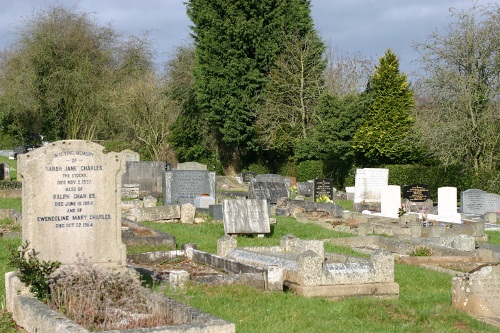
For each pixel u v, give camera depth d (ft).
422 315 41.50
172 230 79.41
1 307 38.01
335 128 175.73
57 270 39.19
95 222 40.88
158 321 31.24
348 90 204.85
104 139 203.72
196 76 209.87
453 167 154.92
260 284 46.65
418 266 63.93
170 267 53.42
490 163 146.92
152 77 207.62
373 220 100.32
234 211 80.74
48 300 34.50
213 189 109.50
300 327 37.50
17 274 36.91
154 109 202.18
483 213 121.29
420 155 164.14
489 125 142.61
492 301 44.37
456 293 44.19
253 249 57.72
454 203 109.70
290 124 203.41
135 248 63.31
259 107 207.51
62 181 40.22
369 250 73.56
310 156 191.93
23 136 215.31
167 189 107.86
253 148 212.02
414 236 85.15
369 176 134.72
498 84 142.61
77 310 32.63
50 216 39.96
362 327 38.50
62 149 40.24
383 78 169.17
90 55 200.64
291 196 156.97
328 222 99.81
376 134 167.63
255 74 207.00
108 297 34.47
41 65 194.59
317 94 201.57
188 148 219.61
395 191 111.65
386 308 43.16
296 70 204.44
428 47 144.77
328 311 41.60
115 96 196.54
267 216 82.07
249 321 37.93
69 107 195.21
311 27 210.38
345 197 156.15
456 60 144.56
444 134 143.13
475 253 67.92
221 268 51.85
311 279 46.32
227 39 206.59
